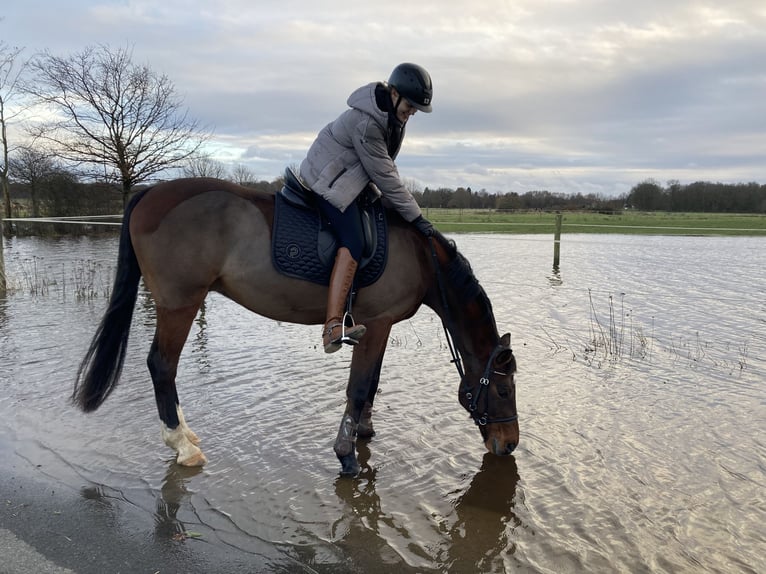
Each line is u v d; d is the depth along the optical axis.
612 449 3.62
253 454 3.58
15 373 4.99
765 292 9.19
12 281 10.20
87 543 2.59
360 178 3.25
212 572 2.41
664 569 2.49
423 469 3.44
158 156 17.86
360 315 3.47
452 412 4.30
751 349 5.82
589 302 8.38
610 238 21.17
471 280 3.51
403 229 3.47
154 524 2.77
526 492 3.16
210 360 5.59
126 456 3.50
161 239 3.21
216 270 3.28
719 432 3.84
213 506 2.96
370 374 3.45
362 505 3.01
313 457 3.56
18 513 2.81
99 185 20.59
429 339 6.53
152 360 3.38
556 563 2.53
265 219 3.30
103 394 3.37
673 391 4.62
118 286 3.36
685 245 18.12
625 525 2.82
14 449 3.54
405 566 2.50
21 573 2.33
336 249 3.27
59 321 7.10
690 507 2.97
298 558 2.53
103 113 17.19
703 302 8.38
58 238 20.92
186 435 3.48
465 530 2.79
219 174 22.52
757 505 2.98
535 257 14.59
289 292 3.32
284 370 5.27
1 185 24.16
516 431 3.51
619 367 5.27
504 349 3.45
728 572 2.46
